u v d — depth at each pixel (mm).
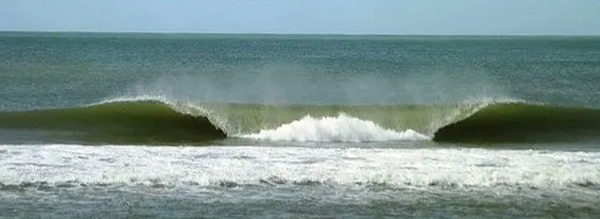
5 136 65000
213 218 37344
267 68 186875
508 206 40250
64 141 62656
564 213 39125
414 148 59125
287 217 37656
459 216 38344
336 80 140250
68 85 132375
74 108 76375
